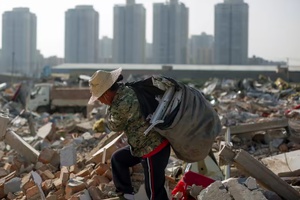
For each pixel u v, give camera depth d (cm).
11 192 691
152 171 496
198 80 6369
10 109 2197
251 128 1056
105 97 506
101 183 652
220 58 10219
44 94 2761
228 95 3203
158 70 7238
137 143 496
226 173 660
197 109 497
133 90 498
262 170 569
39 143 1152
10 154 957
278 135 1070
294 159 723
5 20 11175
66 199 619
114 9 10962
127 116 491
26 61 11238
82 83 3550
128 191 540
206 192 487
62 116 2292
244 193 475
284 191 566
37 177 653
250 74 7000
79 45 11431
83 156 916
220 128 519
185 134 494
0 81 6850
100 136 1190
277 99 2916
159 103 495
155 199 498
